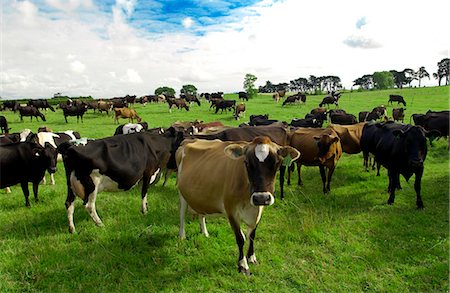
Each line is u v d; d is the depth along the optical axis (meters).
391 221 7.33
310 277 5.33
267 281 5.25
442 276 5.23
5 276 5.38
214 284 5.21
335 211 8.07
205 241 6.50
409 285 5.11
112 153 7.14
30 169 8.78
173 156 9.76
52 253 6.05
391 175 8.70
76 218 7.73
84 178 6.83
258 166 4.59
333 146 9.42
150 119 30.89
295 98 42.84
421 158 7.89
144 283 5.21
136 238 6.61
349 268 5.59
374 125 10.98
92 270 5.55
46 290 5.09
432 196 8.92
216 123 19.39
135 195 9.48
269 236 6.74
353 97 54.44
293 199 9.02
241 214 5.21
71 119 32.53
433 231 6.80
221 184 5.42
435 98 45.84
